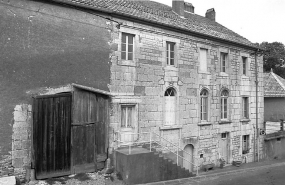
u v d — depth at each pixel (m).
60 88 10.27
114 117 11.68
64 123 10.27
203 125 15.38
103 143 11.31
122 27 12.09
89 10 11.07
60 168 10.14
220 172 14.47
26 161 9.54
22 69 9.49
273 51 47.47
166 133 13.57
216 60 16.39
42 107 9.78
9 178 8.72
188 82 14.69
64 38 10.44
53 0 10.02
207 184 11.73
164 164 11.61
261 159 19.12
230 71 17.25
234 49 17.56
